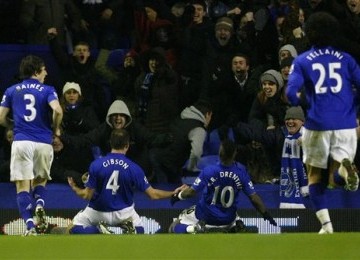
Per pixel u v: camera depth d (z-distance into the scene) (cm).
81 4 5669
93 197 3969
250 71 4900
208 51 4919
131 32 5509
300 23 4781
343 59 3055
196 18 5153
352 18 4856
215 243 2916
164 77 4794
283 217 4344
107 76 5144
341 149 3052
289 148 4400
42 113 3772
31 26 5431
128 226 3991
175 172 4606
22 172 3747
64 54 5012
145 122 4800
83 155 4584
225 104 4806
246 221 4359
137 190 4488
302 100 3072
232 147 3966
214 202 4003
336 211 4362
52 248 2911
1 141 4903
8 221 4384
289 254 2702
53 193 4466
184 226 4066
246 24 5047
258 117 4641
